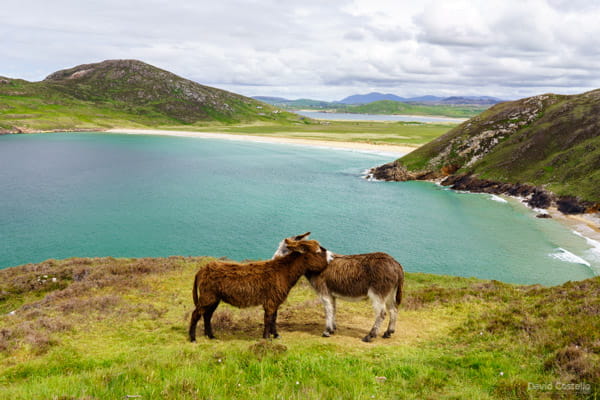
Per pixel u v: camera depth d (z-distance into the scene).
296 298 17.41
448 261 43.34
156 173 100.69
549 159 79.50
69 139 173.75
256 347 8.84
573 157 75.31
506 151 89.94
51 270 22.88
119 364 8.48
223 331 11.80
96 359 8.91
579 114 89.88
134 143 168.75
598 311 10.95
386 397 6.70
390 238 51.50
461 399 6.56
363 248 47.56
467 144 100.12
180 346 9.95
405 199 75.69
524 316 11.94
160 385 6.68
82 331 11.52
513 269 40.84
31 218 57.16
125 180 90.31
